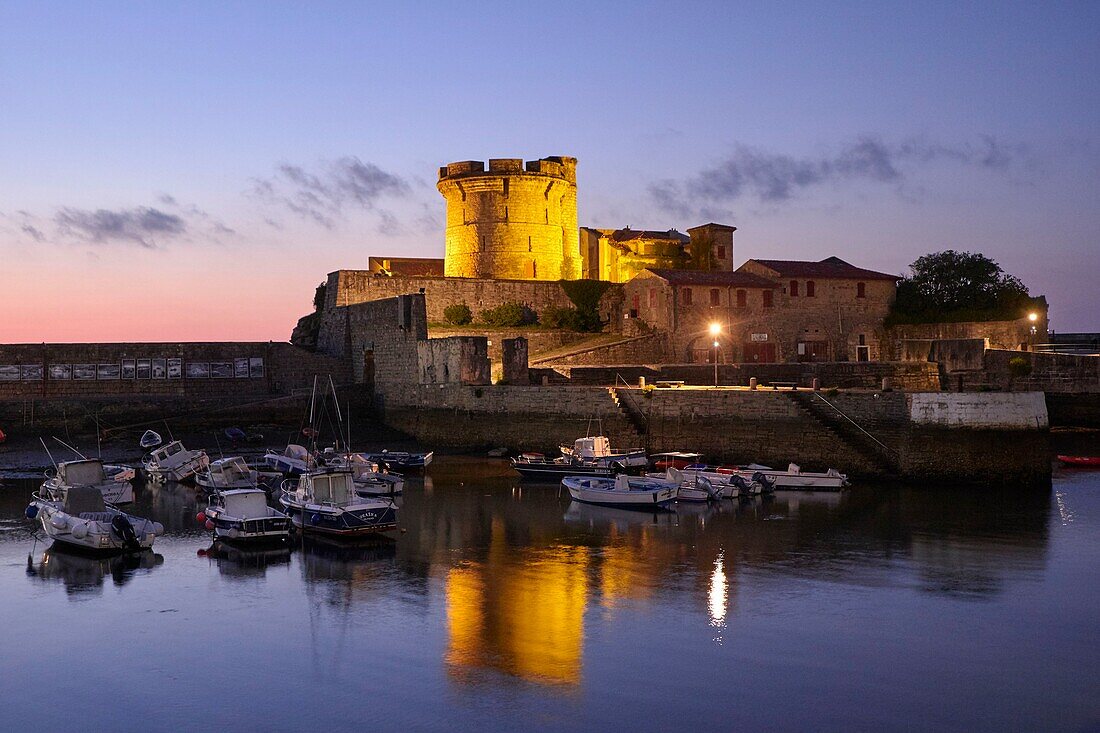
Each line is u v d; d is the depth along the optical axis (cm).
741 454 5659
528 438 6619
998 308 9156
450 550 3794
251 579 3388
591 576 3366
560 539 3972
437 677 2452
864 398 5300
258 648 2683
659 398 6016
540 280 9369
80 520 3850
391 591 3209
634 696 2323
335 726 2192
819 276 9231
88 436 7212
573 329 8969
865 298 9438
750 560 3559
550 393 6494
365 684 2417
